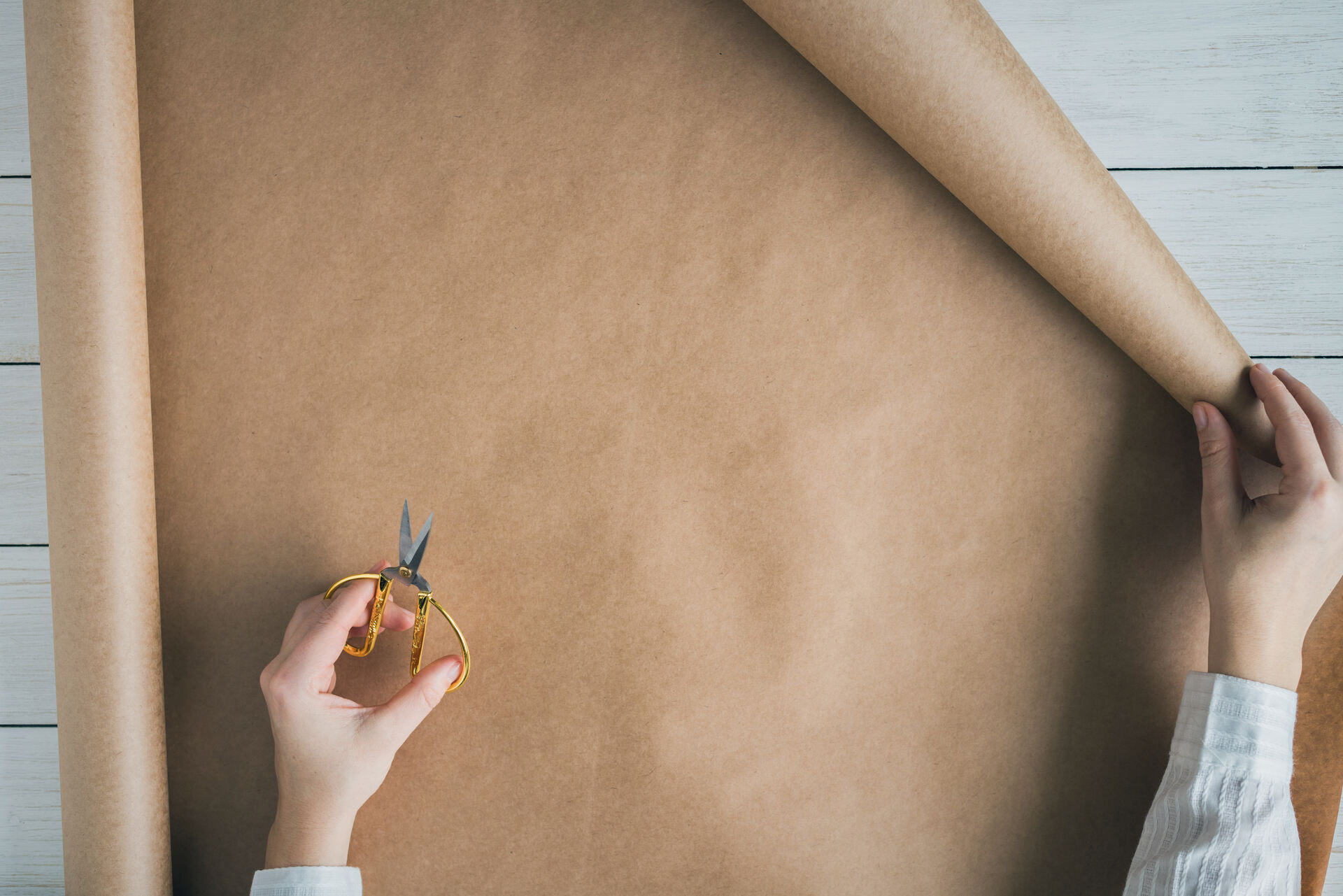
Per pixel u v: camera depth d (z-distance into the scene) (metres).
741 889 0.57
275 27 0.54
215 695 0.56
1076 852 0.58
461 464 0.55
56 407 0.49
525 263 0.55
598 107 0.54
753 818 0.57
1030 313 0.56
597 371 0.55
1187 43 0.62
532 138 0.54
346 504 0.55
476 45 0.54
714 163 0.55
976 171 0.49
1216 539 0.54
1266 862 0.50
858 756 0.57
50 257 0.48
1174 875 0.50
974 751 0.58
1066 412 0.57
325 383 0.55
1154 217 0.64
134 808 0.51
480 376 0.55
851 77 0.48
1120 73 0.63
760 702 0.56
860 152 0.55
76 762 0.50
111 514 0.50
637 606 0.56
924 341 0.56
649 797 0.56
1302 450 0.52
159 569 0.55
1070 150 0.49
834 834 0.57
